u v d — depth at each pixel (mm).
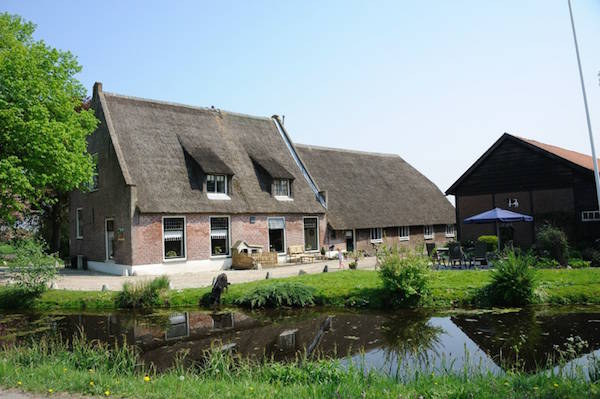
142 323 13508
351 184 36219
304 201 30500
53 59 23016
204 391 6277
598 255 20875
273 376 7484
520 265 14242
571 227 24234
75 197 29641
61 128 21469
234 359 9383
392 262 14914
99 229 26156
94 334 12172
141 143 25312
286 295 15422
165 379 7094
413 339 10781
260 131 32625
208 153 26781
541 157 25516
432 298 14695
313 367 7590
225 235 26156
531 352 9234
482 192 27812
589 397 5496
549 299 14047
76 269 27875
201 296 16125
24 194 21219
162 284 16656
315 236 30875
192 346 10727
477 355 9242
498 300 14297
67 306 15820
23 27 24062
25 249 16797
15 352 9219
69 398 6074
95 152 26516
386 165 42250
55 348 10008
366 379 6961
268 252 26375
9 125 19625
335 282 17203
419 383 6633
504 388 6059
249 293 15859
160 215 23625
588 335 10414
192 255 24516
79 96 25484
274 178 28734
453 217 41031
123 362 8367
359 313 14250
